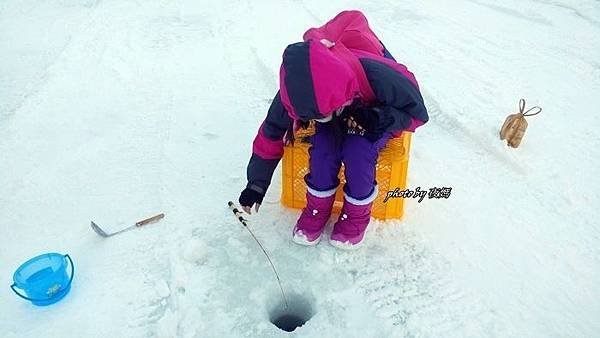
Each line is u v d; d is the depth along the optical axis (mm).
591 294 2043
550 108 3307
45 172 2709
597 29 4496
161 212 2436
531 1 5172
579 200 2547
